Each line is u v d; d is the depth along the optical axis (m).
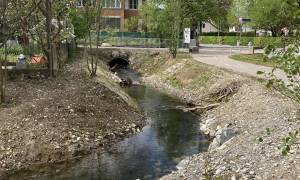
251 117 19.78
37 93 23.19
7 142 17.05
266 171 12.56
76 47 47.16
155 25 48.72
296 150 13.23
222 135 17.75
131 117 22.98
